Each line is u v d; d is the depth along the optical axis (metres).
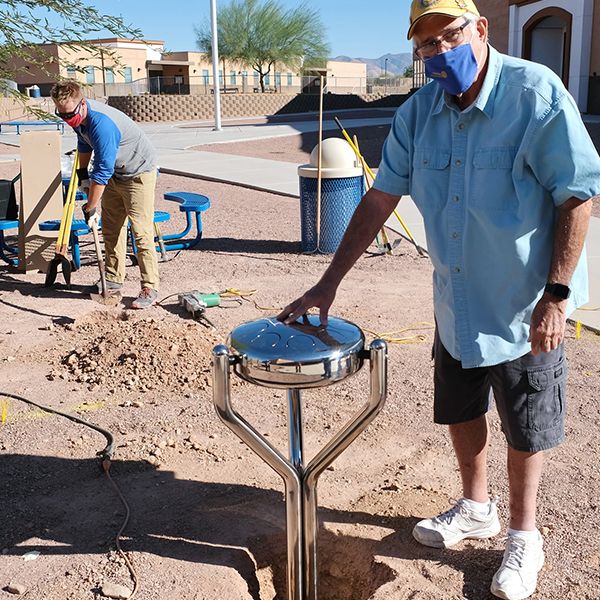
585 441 4.02
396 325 6.04
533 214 2.54
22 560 3.12
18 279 7.36
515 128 2.48
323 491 3.62
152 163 6.32
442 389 2.95
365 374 5.04
